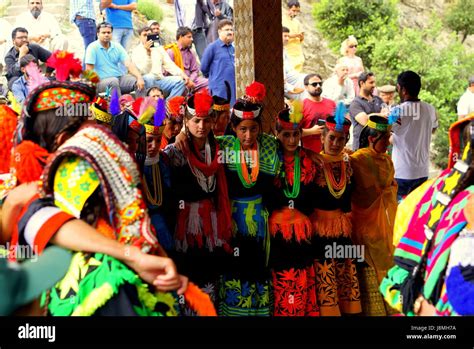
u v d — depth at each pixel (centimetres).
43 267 244
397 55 1542
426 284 288
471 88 1182
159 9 1467
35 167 317
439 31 1692
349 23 1609
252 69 600
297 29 1215
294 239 512
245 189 501
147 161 471
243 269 498
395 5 1697
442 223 288
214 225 490
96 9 1253
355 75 1170
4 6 1327
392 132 692
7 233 322
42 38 1140
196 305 320
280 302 510
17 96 895
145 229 306
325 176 526
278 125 517
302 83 1113
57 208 304
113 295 300
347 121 531
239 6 601
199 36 1141
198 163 482
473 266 274
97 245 297
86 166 307
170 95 1023
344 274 536
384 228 551
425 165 702
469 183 290
